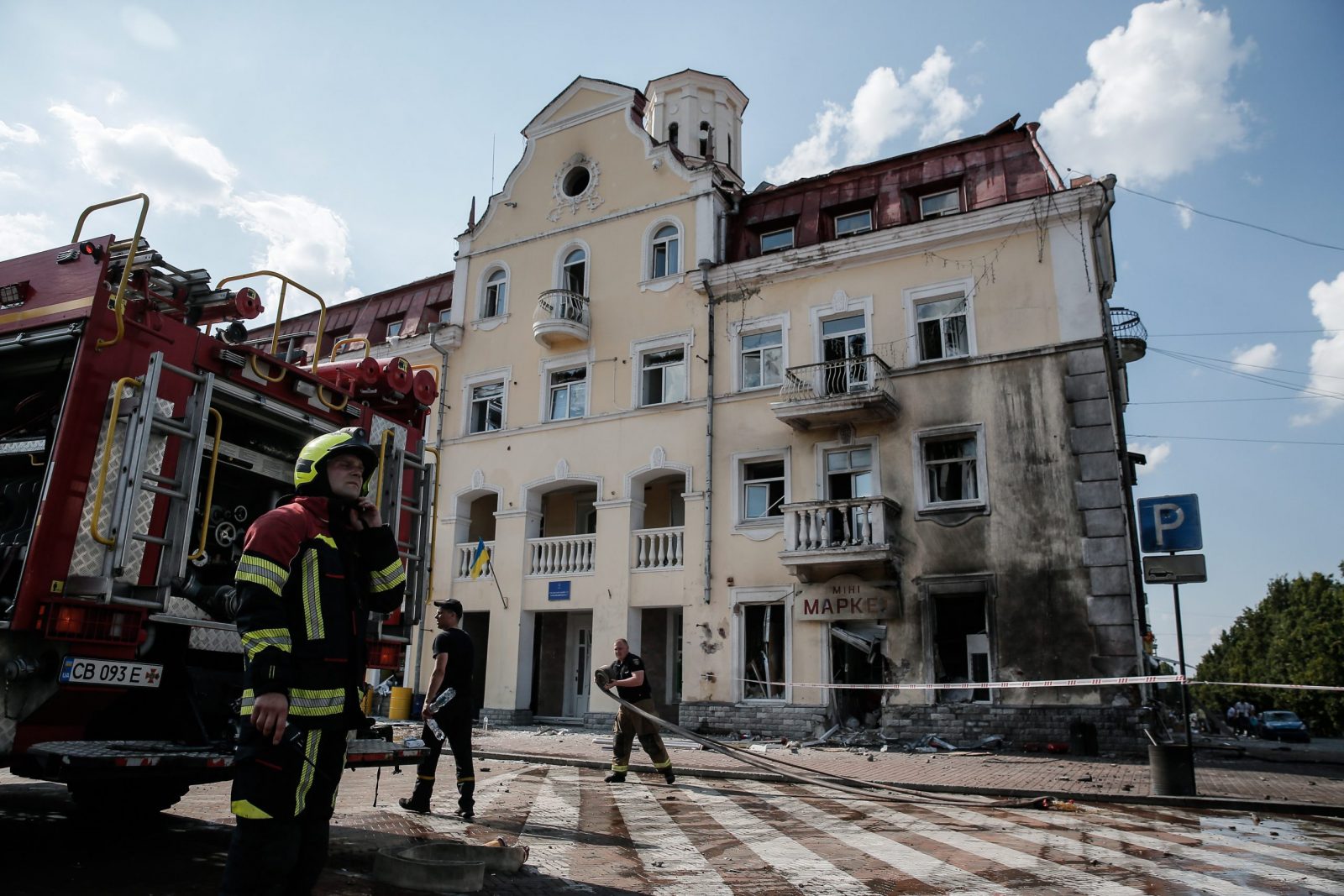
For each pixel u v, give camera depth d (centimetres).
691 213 2250
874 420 1906
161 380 557
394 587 367
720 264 2159
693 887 525
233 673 597
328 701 330
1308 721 5819
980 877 566
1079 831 775
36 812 688
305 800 322
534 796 927
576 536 2211
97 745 489
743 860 611
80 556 496
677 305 2206
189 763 492
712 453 2066
